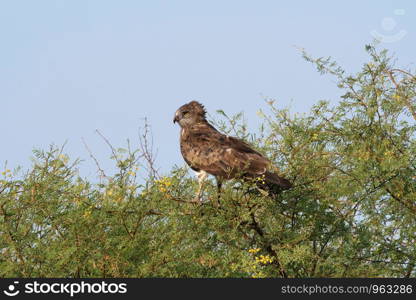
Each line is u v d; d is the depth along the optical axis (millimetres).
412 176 20344
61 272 18484
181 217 19062
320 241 20484
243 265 18266
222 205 19297
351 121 20266
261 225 20344
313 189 20250
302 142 20328
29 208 19219
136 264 18906
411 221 20688
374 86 20078
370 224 20406
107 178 19094
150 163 19031
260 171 20172
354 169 19859
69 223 18891
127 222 18875
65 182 19516
